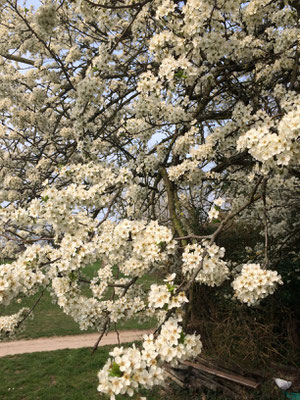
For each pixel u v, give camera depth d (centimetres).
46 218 277
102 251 262
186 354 195
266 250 279
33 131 734
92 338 1122
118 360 179
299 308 697
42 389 767
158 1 372
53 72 657
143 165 477
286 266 694
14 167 667
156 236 249
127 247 269
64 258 260
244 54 447
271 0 382
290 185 561
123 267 334
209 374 659
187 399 639
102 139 523
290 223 696
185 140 424
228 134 411
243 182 580
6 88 646
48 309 1422
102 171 392
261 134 231
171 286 212
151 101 404
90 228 285
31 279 245
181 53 321
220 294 704
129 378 176
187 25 300
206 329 676
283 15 417
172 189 475
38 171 638
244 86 500
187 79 327
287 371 627
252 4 390
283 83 472
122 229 257
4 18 651
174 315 215
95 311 320
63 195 279
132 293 360
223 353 656
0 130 661
